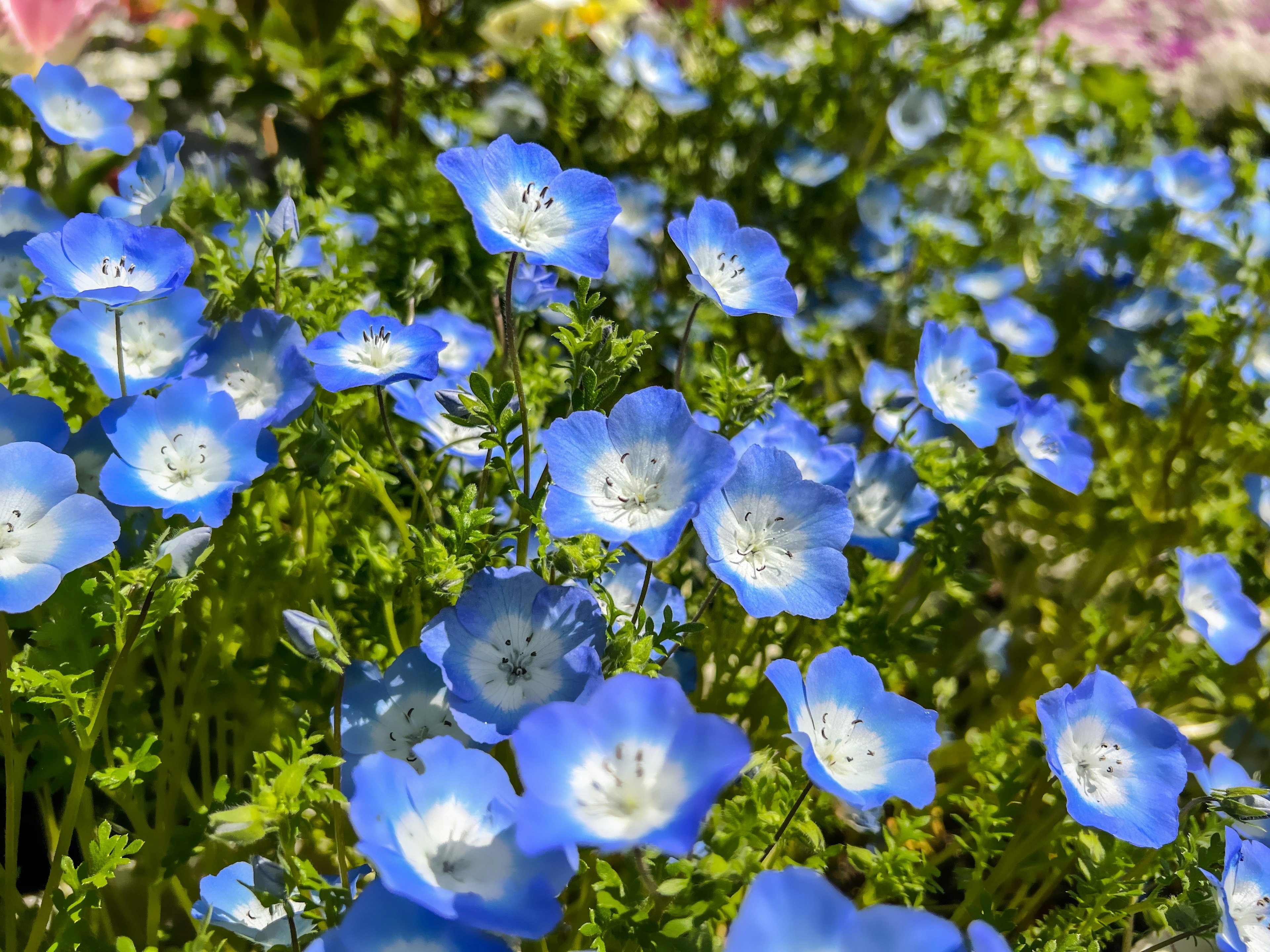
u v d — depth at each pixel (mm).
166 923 191
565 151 338
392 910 124
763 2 407
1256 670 248
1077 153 353
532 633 158
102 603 153
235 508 191
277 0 293
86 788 176
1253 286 299
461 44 330
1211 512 260
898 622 217
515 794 135
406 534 177
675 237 175
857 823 182
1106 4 469
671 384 289
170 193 226
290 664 190
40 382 197
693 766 122
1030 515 292
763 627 210
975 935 111
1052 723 162
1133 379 289
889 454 212
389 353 176
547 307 218
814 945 111
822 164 331
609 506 153
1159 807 165
